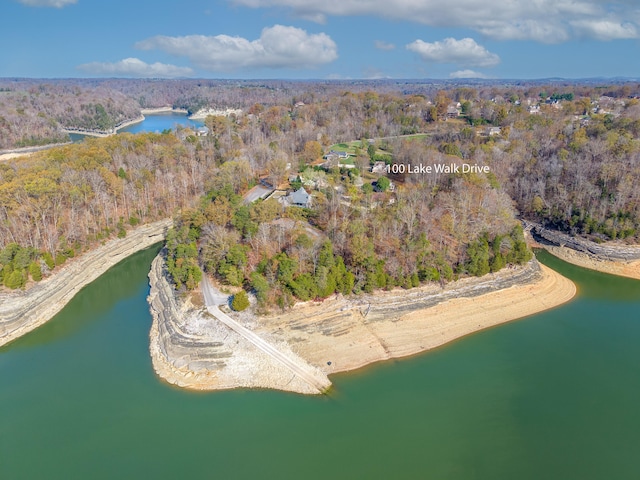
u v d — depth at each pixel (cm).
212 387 8938
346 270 11600
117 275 13900
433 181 16112
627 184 14950
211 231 12119
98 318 11506
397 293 11569
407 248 12150
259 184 18025
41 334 10862
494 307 11831
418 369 9619
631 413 8562
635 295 12800
